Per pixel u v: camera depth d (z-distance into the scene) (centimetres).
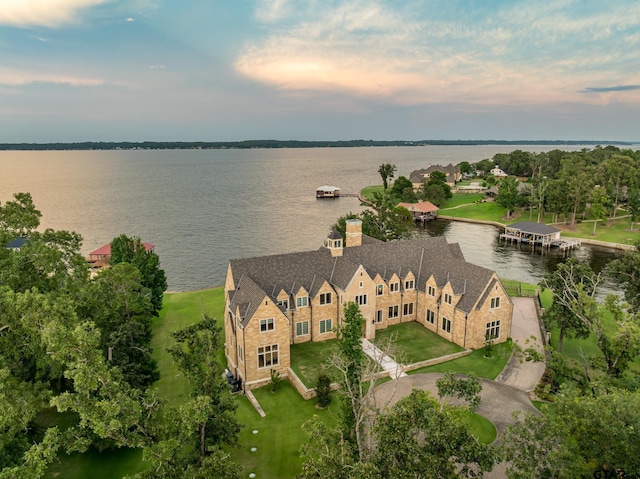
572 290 5138
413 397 2564
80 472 3797
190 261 11944
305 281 6131
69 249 5303
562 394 2767
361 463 2225
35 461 2608
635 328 3606
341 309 6034
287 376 5309
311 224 16475
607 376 3772
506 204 17025
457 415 2933
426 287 6562
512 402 4631
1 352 3962
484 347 5928
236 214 18462
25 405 3177
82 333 2817
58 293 4462
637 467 2258
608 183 16825
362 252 6762
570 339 5659
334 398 4775
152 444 2867
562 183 16038
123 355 4406
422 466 2178
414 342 6106
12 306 3622
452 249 7669
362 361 4947
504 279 9725
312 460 2573
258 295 5156
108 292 5016
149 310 6588
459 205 19775
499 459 2369
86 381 2677
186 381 5231
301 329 6062
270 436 4203
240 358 5238
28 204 5166
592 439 2431
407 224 13688
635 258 6269
